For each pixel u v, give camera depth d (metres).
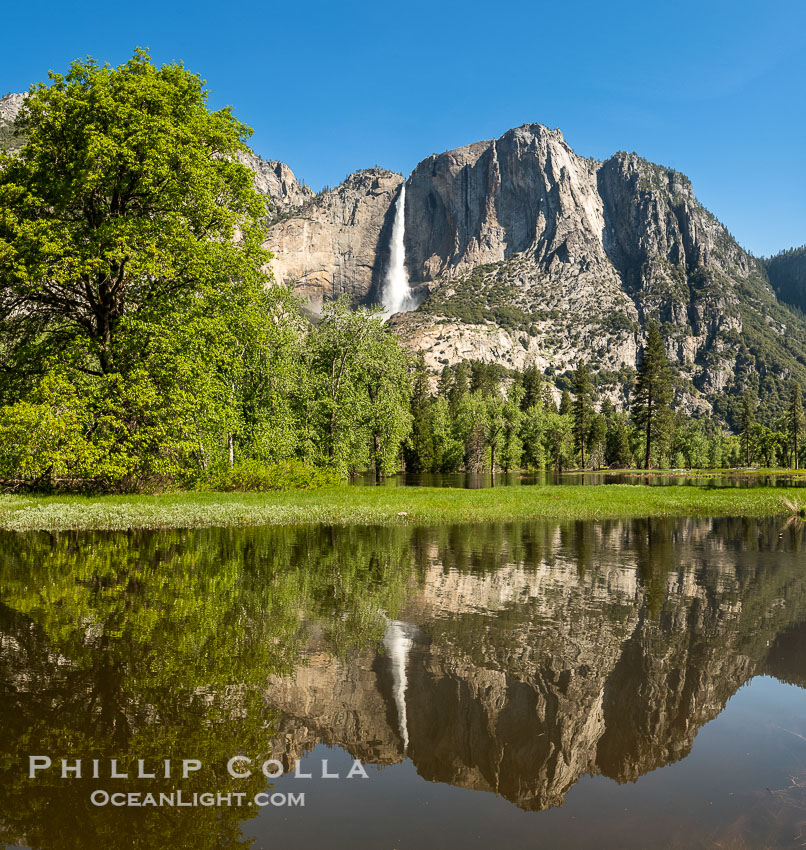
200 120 24.86
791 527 19.77
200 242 24.05
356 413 39.44
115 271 23.16
